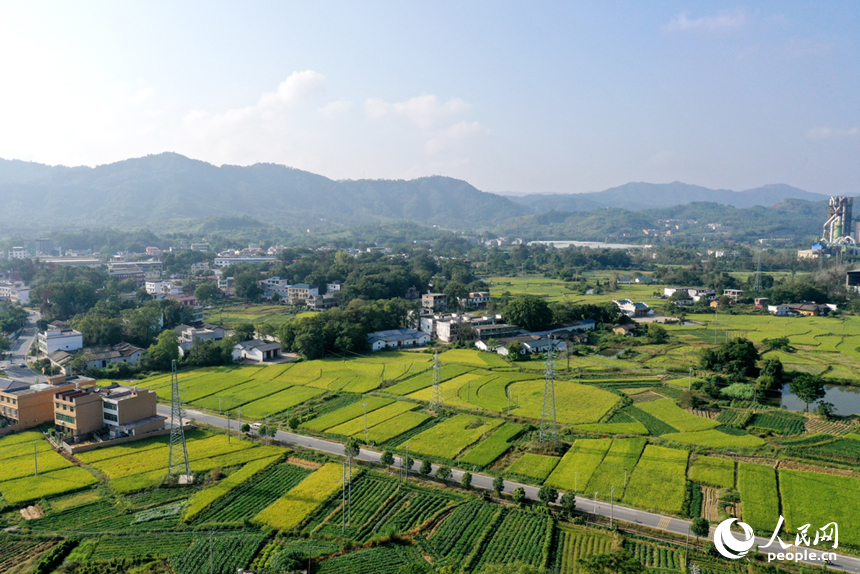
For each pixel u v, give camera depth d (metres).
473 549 73.44
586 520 80.38
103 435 113.25
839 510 81.31
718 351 156.50
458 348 193.12
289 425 117.94
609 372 159.38
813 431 113.06
